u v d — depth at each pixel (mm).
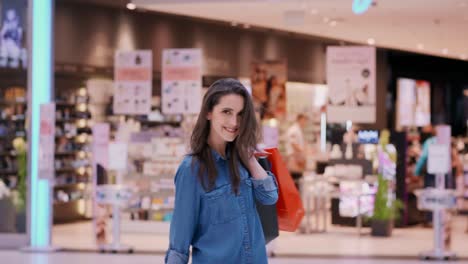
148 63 12680
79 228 13312
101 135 10859
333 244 11734
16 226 10891
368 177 13078
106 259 9984
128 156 13078
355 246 11516
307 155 15148
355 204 13656
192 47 14188
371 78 11961
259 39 14883
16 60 10883
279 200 3307
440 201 10211
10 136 10883
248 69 14820
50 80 10875
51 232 10867
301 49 15297
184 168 3006
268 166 3248
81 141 13992
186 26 14172
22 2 10859
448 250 10383
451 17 12414
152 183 12930
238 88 2977
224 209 2992
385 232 12695
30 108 10828
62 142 13867
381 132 14195
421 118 19969
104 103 13797
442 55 17625
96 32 13625
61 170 13883
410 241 12133
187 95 12430
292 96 15352
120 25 13789
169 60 12469
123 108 12781
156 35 14031
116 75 12797
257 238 3057
